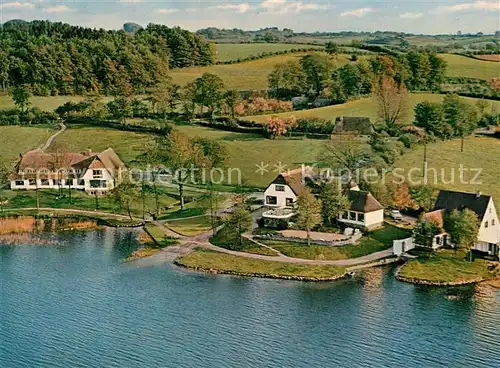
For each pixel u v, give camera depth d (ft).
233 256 349.20
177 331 271.69
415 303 290.56
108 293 309.83
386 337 262.26
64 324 279.69
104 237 397.80
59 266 347.77
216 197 427.74
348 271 326.03
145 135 624.18
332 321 276.41
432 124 565.94
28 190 492.95
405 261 336.90
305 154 536.01
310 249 347.77
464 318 276.00
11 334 271.28
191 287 314.55
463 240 331.57
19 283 324.60
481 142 550.77
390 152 492.95
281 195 405.80
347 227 376.27
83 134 631.97
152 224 413.39
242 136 600.39
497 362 242.99
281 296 301.84
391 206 404.77
